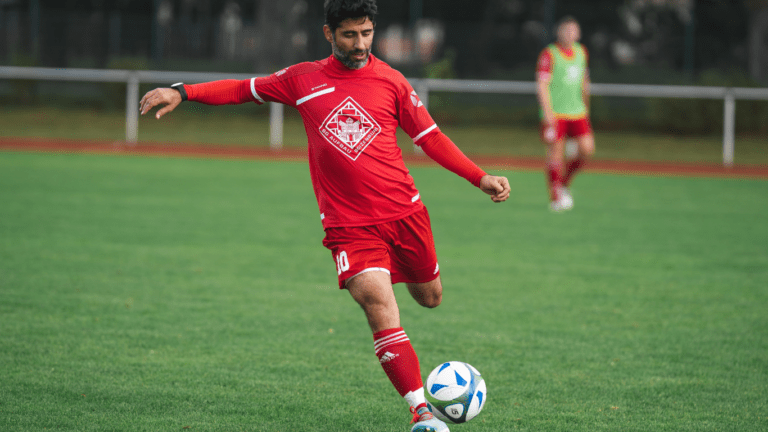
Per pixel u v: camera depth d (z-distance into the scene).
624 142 73.69
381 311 11.90
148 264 24.05
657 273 24.25
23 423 12.24
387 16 96.62
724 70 94.06
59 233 28.20
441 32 96.69
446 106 87.19
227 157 55.41
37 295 20.12
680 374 15.22
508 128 84.38
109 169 46.44
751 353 16.59
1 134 66.00
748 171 53.59
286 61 97.06
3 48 96.44
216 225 30.77
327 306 19.98
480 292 21.69
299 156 56.88
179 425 12.36
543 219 33.97
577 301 20.84
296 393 13.91
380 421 12.73
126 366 15.06
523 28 96.56
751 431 12.48
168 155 55.47
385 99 12.24
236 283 22.09
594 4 96.12
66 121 77.31
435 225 32.19
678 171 53.34
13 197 35.31
